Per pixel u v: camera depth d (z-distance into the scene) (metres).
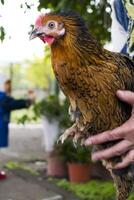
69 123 2.54
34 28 0.72
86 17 1.80
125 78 0.72
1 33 0.86
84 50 0.70
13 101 2.68
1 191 2.34
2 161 3.12
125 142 0.73
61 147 2.57
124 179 0.81
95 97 0.71
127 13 0.80
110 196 2.16
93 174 2.56
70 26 0.70
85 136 0.76
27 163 3.05
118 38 0.83
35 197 2.24
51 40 0.71
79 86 0.70
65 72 0.70
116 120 0.73
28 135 4.62
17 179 2.56
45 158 3.21
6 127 2.71
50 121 3.09
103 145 0.77
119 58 0.74
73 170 2.46
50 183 2.48
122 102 0.72
